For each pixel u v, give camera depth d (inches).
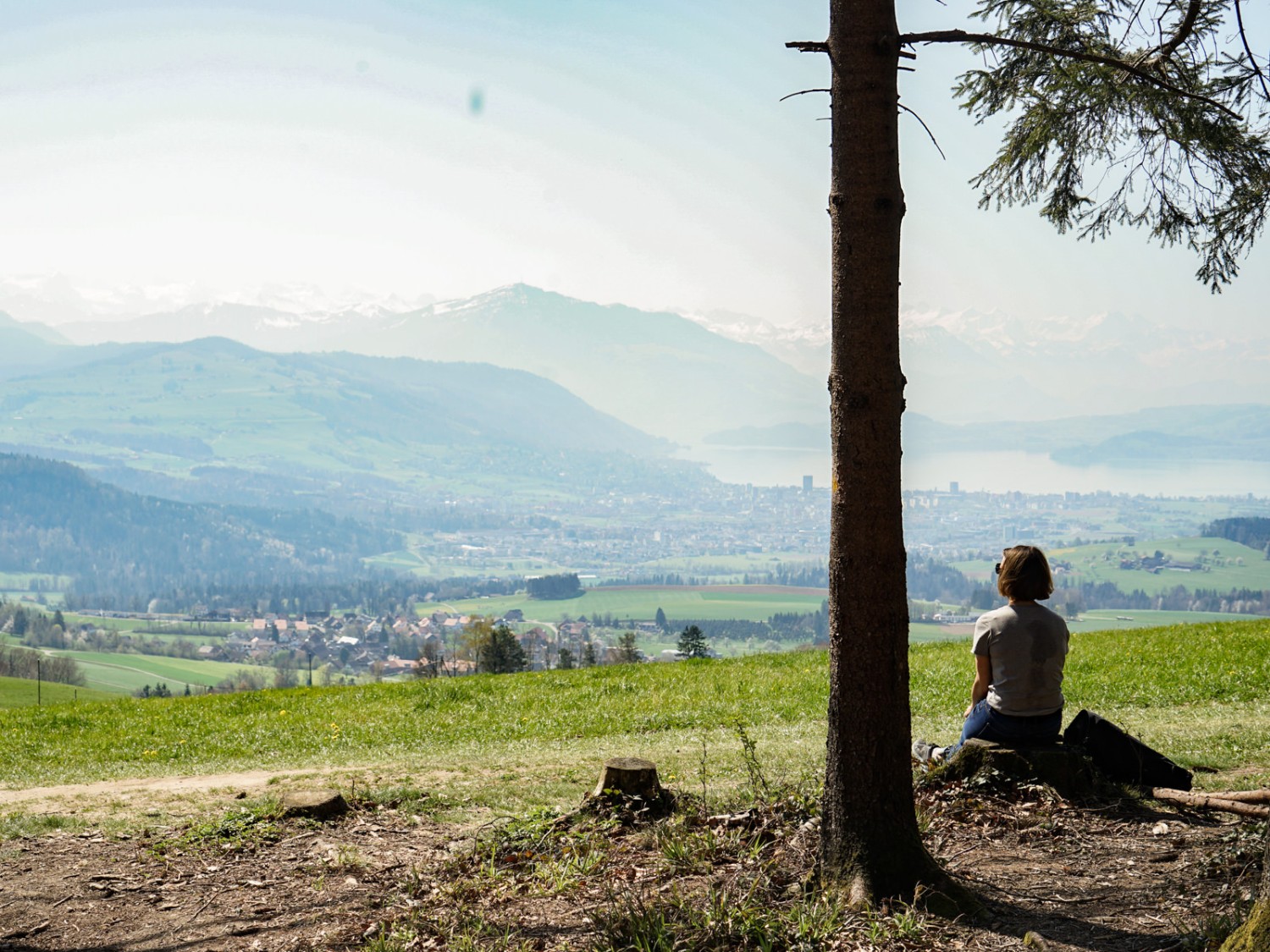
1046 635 338.0
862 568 234.4
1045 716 339.9
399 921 260.1
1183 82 370.3
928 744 382.3
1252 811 297.6
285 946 250.7
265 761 612.4
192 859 328.5
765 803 324.8
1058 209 424.8
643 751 550.6
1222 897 231.5
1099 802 321.4
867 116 233.3
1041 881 255.1
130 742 701.9
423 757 577.3
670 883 263.4
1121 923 224.4
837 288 236.1
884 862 234.8
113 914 279.9
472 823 373.4
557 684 921.5
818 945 213.8
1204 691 677.9
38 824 375.9
